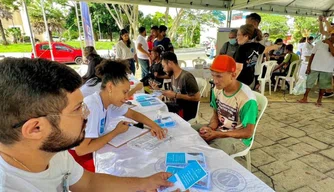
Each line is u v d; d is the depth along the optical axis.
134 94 2.15
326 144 2.36
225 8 5.40
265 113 3.39
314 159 2.07
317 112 3.40
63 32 16.75
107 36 16.38
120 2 4.43
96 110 1.10
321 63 3.52
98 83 1.90
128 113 1.34
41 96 0.40
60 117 0.44
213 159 0.94
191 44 18.50
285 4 5.96
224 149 1.39
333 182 1.74
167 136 1.18
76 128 0.49
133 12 9.52
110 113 1.34
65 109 0.45
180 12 10.44
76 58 9.62
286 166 1.97
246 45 2.29
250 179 0.81
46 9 14.77
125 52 4.62
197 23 15.16
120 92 1.15
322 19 3.72
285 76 4.69
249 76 2.35
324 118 3.14
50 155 0.51
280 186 1.71
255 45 2.28
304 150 2.24
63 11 15.84
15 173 0.47
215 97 1.60
